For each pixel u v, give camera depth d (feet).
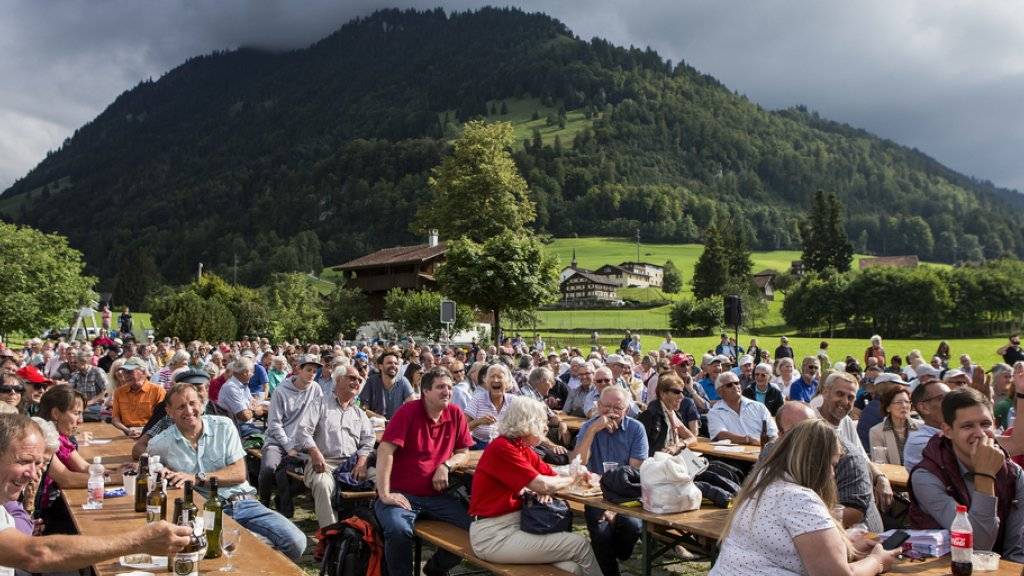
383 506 22.07
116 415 34.78
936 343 196.85
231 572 13.71
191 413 21.18
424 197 649.20
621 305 382.01
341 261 626.23
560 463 29.12
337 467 28.35
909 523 16.74
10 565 11.94
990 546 14.90
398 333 177.06
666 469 18.58
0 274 155.74
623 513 18.72
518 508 20.07
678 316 264.72
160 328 173.06
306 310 201.57
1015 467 15.85
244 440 33.81
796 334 320.29
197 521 14.44
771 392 39.83
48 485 20.93
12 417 12.67
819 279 343.46
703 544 25.30
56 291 162.20
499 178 221.66
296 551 20.85
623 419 24.27
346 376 28.76
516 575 19.04
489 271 158.81
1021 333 294.05
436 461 23.11
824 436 12.14
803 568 11.69
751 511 12.11
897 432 25.88
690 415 32.55
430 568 22.39
